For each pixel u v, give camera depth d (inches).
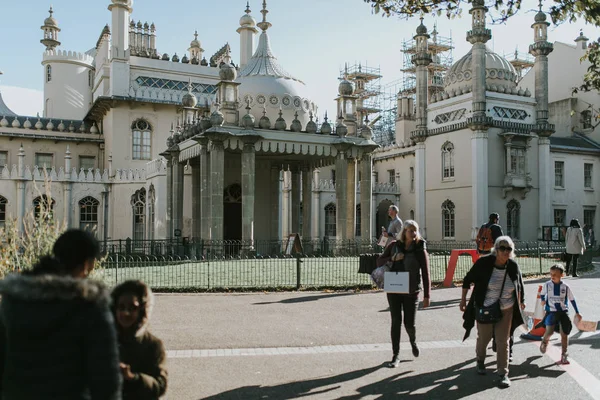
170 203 1187.9
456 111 1519.4
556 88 1884.8
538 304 390.9
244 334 391.9
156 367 155.2
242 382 281.4
